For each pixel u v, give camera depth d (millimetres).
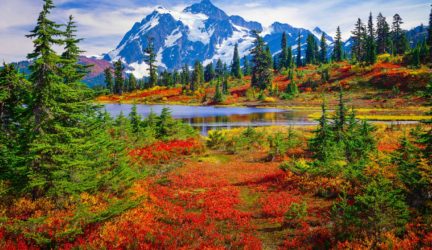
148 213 12617
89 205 12031
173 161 26562
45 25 11742
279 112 78375
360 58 129250
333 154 18391
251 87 124438
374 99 79750
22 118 12523
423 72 84312
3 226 10180
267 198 16453
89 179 13422
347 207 10711
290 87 108250
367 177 13953
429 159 11797
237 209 15352
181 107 102125
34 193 12156
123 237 10086
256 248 10312
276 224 12977
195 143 32562
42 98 11836
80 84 16891
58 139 12383
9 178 11820
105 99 134250
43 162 11766
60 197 12055
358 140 19766
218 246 10180
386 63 106875
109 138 17969
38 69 11797
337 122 21750
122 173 14852
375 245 8984
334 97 92625
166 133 33469
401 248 8359
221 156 30516
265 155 29266
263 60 125500
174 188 19000
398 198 10727
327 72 111500
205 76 173000
